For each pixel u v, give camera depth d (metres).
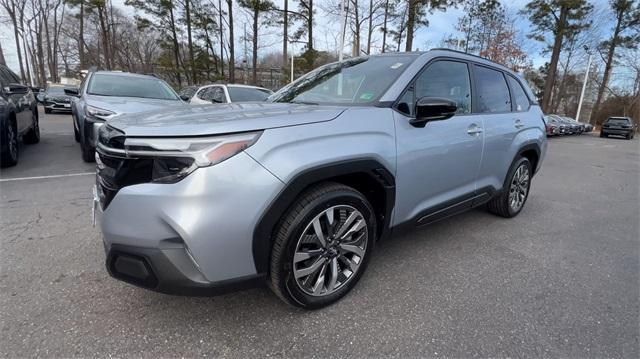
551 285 2.65
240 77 28.62
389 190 2.39
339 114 2.19
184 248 1.71
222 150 1.71
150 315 2.11
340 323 2.11
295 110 2.21
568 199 5.46
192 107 2.47
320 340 1.96
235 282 1.84
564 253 3.25
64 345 1.85
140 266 1.74
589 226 4.09
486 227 3.85
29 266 2.64
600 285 2.67
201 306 2.21
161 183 1.71
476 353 1.90
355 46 18.16
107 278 2.49
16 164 5.96
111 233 1.78
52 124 12.76
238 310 2.18
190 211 1.66
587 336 2.07
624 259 3.16
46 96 17.25
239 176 1.73
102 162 2.03
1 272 2.54
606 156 12.72
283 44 21.69
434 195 2.85
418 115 2.44
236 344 1.90
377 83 2.63
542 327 2.14
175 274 1.71
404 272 2.76
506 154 3.67
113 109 5.39
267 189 1.79
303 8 20.08
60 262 2.71
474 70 3.32
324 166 1.98
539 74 37.50
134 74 7.11
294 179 1.87
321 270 2.16
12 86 5.62
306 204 1.98
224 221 1.71
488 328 2.11
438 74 2.89
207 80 27.94
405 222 2.63
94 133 5.43
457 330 2.08
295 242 1.96
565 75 37.22
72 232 3.29
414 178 2.58
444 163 2.83
